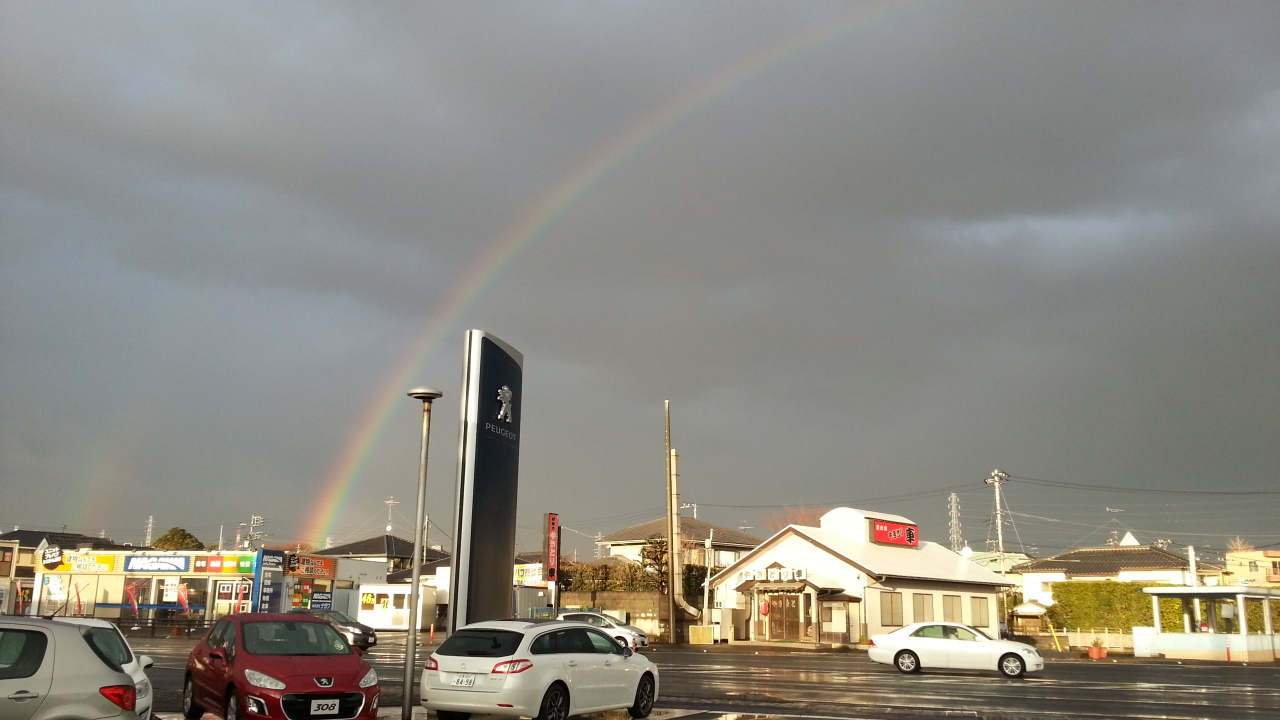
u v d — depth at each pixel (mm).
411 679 16047
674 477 55156
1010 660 28859
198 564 56281
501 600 23453
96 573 59094
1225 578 78500
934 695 22484
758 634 52938
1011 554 96875
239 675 13812
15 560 87625
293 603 56625
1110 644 53938
